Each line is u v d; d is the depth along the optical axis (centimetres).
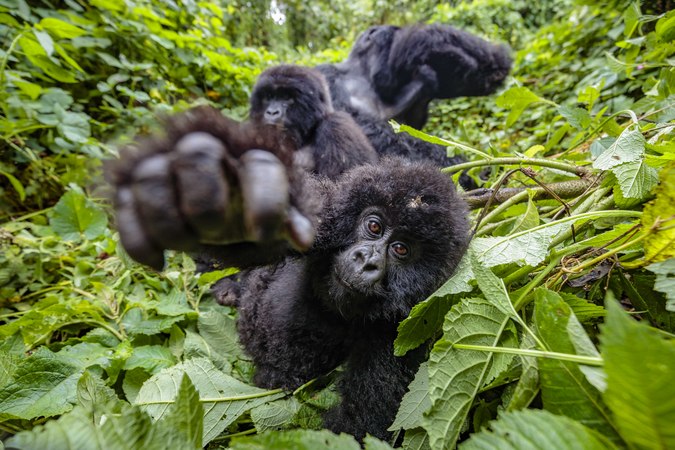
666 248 38
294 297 56
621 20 131
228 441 48
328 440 25
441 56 125
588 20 149
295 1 321
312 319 56
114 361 53
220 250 37
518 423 25
